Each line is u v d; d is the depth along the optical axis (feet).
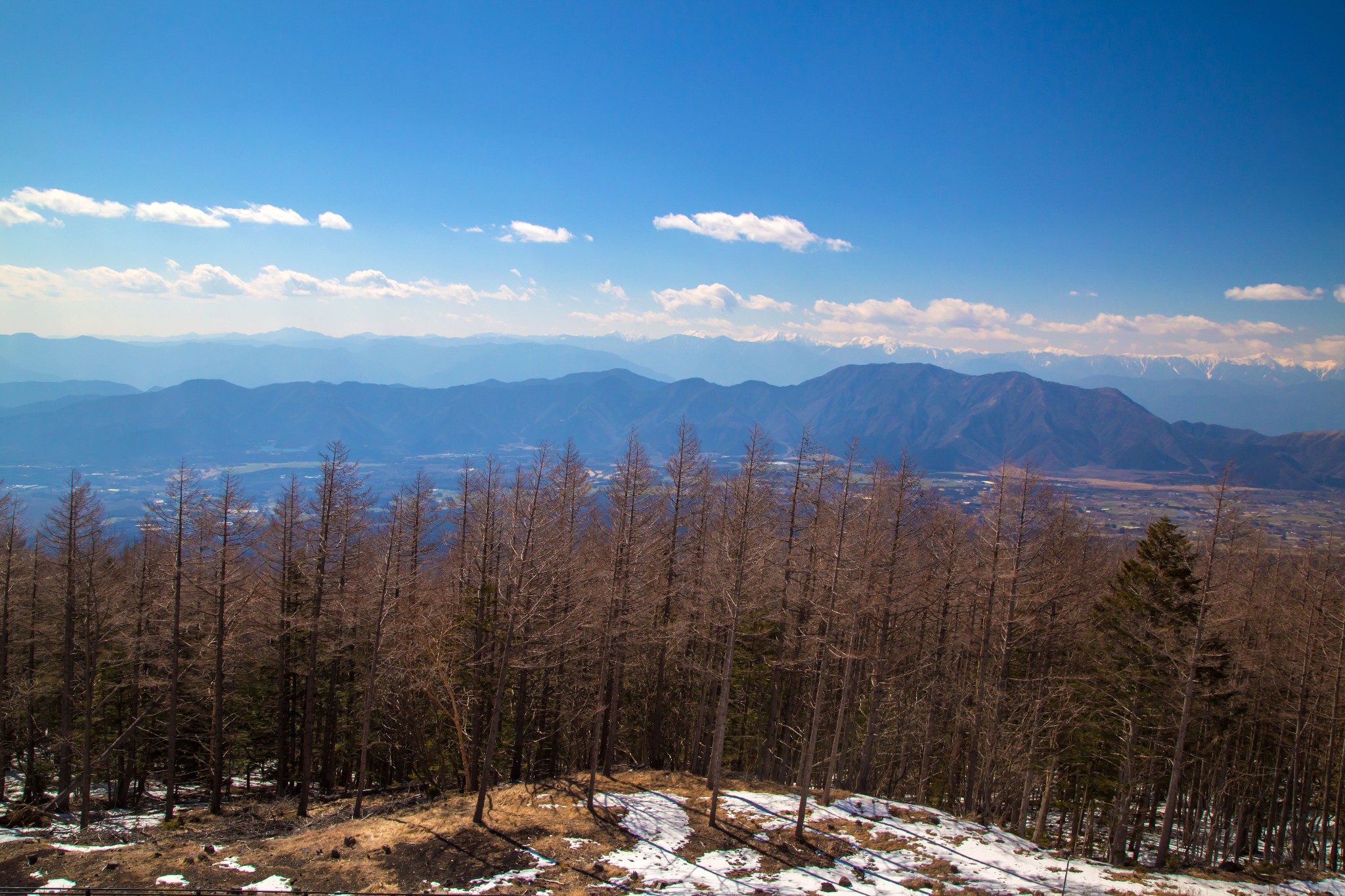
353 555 89.04
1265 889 59.72
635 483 79.41
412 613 92.02
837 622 79.00
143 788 105.91
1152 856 94.48
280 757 94.07
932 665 96.48
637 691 110.32
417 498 100.48
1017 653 89.66
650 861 60.64
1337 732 87.30
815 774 102.99
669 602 92.02
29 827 77.66
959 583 81.56
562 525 89.25
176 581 85.46
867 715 104.78
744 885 56.70
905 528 84.38
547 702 99.66
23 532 97.19
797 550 82.69
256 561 86.58
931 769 103.71
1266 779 97.30
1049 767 81.51
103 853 62.28
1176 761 70.38
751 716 113.91
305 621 85.15
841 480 80.23
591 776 72.64
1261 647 87.30
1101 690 81.71
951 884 57.88
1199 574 77.05
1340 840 103.96
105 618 95.40
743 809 73.10
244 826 75.72
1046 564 81.66
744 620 84.53
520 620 71.36
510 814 70.79
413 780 105.40
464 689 92.32
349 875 57.77
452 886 55.88
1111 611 81.82
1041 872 61.11
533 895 54.34
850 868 60.49
